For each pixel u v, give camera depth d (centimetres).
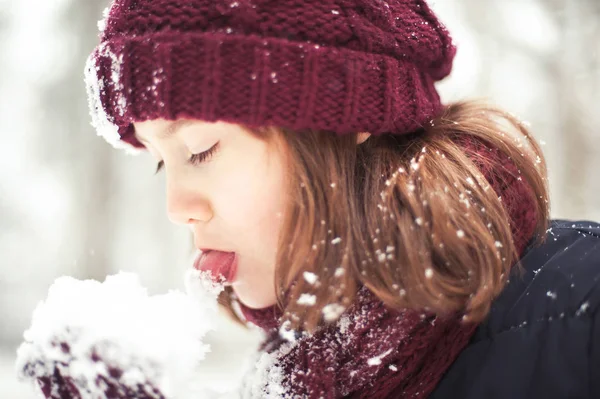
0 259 579
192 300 70
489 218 66
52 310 67
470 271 65
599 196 439
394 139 71
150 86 67
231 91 67
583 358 62
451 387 65
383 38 69
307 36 67
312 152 68
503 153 70
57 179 589
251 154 68
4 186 603
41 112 557
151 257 620
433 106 74
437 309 65
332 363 67
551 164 453
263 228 69
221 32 67
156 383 63
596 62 450
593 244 68
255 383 71
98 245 495
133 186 611
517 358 64
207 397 69
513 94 461
